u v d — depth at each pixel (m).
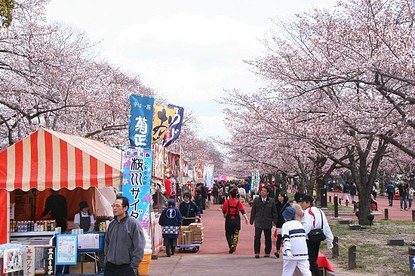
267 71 22.47
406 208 39.12
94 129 27.41
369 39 15.91
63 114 25.14
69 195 14.87
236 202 17.30
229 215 17.19
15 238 12.12
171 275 12.82
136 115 13.30
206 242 20.70
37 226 12.34
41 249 11.35
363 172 23.92
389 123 15.75
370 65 14.53
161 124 17.34
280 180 59.53
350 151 24.16
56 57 21.45
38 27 20.75
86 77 25.55
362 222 24.02
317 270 10.48
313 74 18.33
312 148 25.19
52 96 22.53
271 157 38.44
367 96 18.62
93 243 11.54
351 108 17.23
